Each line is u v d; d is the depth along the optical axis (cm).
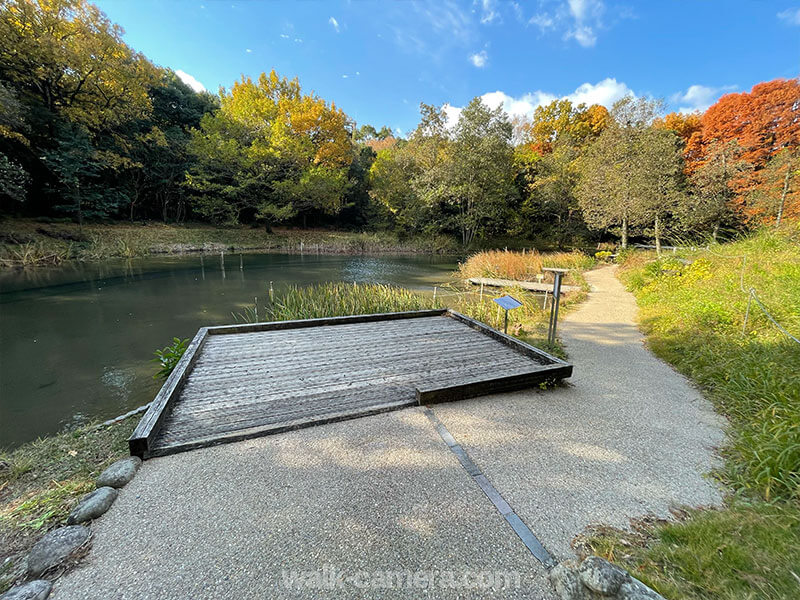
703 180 1100
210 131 1861
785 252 560
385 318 475
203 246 1664
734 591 108
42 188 1388
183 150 1878
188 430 212
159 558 125
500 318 554
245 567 122
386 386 278
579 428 225
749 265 539
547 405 257
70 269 1082
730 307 420
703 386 293
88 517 144
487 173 1844
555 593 113
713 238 930
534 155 2220
